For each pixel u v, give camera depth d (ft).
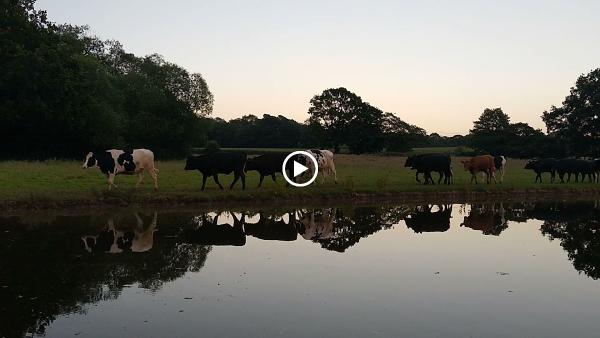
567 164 100.58
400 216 56.59
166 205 58.85
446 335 20.97
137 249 35.78
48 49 116.67
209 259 33.63
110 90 145.18
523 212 62.34
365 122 249.55
